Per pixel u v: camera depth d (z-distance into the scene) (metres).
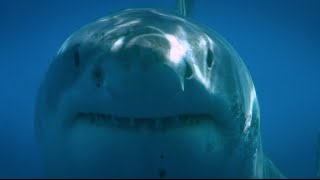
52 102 2.93
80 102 2.64
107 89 2.43
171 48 2.61
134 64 2.38
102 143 2.57
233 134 2.87
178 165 2.60
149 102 2.38
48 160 3.08
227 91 2.86
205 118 2.69
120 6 13.30
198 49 2.86
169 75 2.40
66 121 2.78
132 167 2.59
